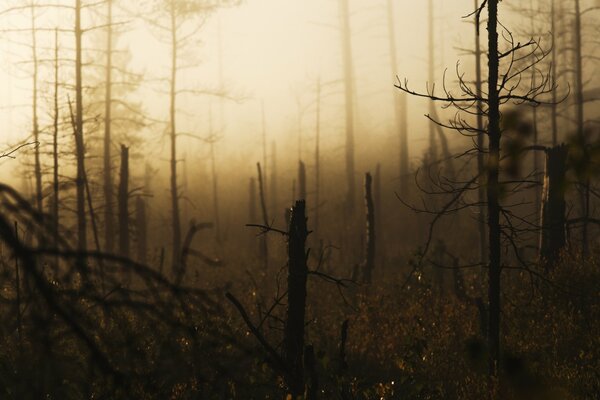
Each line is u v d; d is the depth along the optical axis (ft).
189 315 11.80
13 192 10.29
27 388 10.41
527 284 62.28
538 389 19.92
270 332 53.72
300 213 42.60
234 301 33.53
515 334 52.19
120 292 11.49
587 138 17.02
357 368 52.19
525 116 25.21
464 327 55.62
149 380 11.42
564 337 50.16
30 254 10.02
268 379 32.53
